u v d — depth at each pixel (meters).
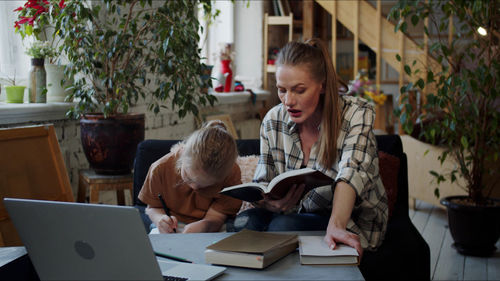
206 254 1.25
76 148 3.04
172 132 4.01
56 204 1.03
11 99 2.71
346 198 1.47
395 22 5.39
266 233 1.40
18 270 1.21
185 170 1.76
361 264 1.84
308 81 1.57
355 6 5.35
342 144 1.67
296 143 1.80
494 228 3.19
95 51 2.78
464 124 3.16
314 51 1.62
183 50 2.85
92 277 1.06
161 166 2.05
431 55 4.93
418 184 4.19
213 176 1.71
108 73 2.86
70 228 1.04
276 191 1.48
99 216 1.00
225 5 5.64
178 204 2.08
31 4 2.64
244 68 5.91
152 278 1.01
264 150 1.87
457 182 3.48
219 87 4.95
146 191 2.08
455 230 3.28
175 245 1.40
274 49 6.06
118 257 1.02
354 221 1.87
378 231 1.88
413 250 1.95
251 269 1.21
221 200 2.04
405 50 5.11
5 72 2.86
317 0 5.54
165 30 2.69
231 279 1.15
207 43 5.26
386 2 7.33
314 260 1.24
